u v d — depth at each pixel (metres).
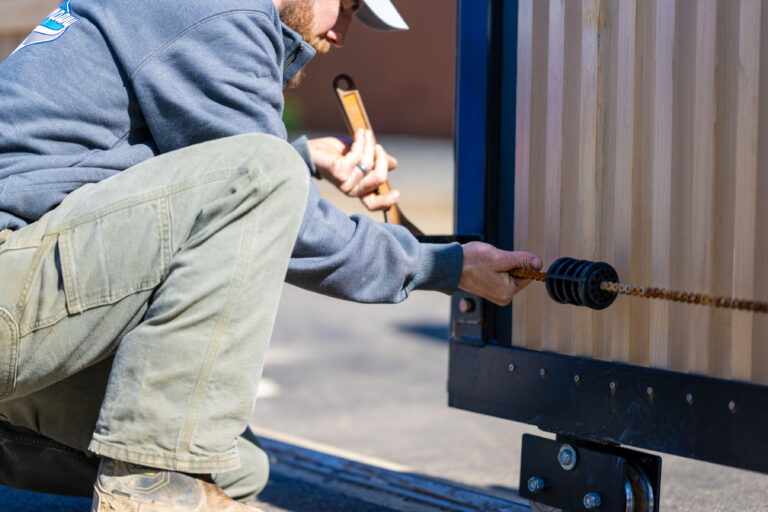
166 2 1.32
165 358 1.21
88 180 1.33
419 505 1.82
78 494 1.58
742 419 1.24
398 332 3.62
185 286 1.21
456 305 1.59
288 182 1.24
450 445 2.29
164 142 1.34
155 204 1.24
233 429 1.25
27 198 1.29
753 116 1.23
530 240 1.50
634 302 1.37
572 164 1.43
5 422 1.54
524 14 1.49
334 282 1.34
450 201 6.90
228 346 1.22
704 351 1.29
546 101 1.47
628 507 1.37
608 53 1.38
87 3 1.37
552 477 1.47
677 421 1.31
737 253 1.25
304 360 3.20
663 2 1.31
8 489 1.96
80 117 1.33
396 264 1.36
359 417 2.54
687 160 1.30
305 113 13.75
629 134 1.35
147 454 1.22
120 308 1.25
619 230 1.37
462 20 1.58
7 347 1.26
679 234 1.31
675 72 1.30
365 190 1.78
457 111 1.60
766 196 1.22
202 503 1.26
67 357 1.28
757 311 1.21
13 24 3.03
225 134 1.32
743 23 1.23
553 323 1.47
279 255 1.24
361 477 1.99
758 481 1.95
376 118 13.23
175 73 1.32
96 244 1.25
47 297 1.26
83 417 1.42
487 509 1.75
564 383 1.44
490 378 1.55
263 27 1.35
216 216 1.22
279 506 1.83
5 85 1.34
